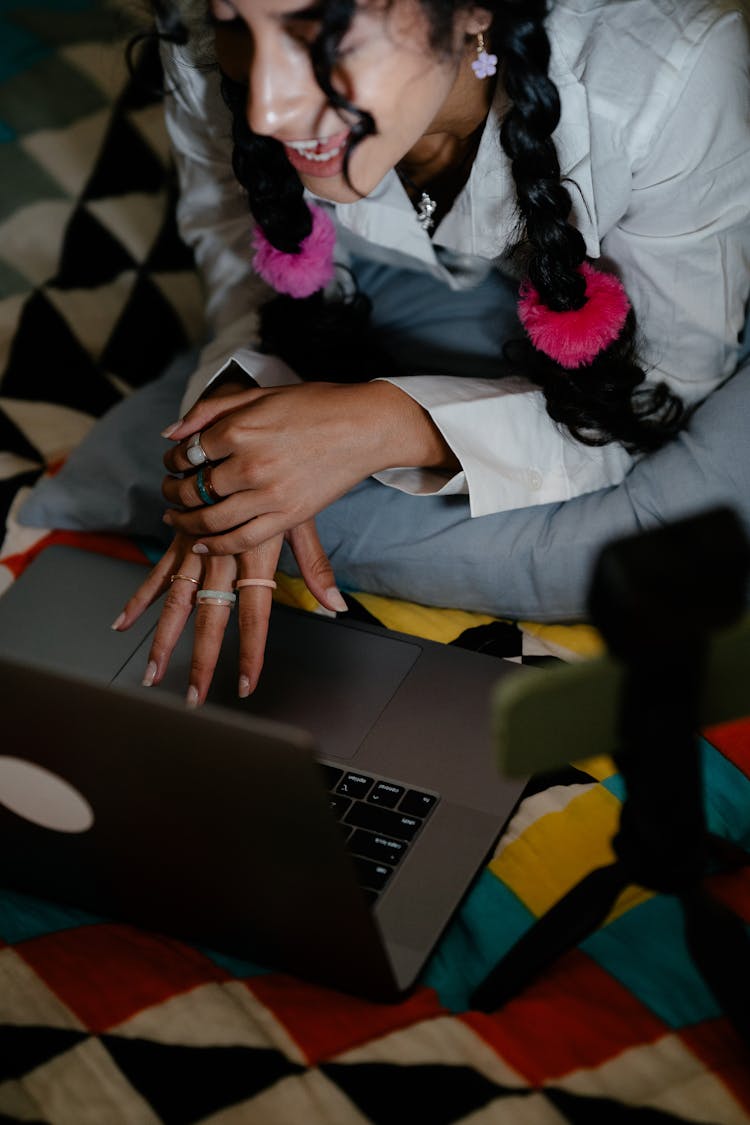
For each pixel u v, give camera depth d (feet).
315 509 2.99
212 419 3.07
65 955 2.52
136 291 4.77
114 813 2.19
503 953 2.51
